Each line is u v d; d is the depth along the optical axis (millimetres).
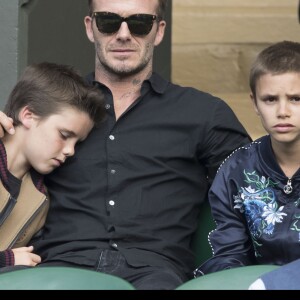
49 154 12391
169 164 12797
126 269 12102
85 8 16422
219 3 21625
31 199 12508
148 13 12875
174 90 13102
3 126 12312
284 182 11852
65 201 12648
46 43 15523
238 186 12156
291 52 11641
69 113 12367
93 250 12297
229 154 12914
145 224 12531
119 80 13031
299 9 16719
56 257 12266
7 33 14969
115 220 12461
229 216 12250
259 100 11734
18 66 14977
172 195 12734
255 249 12078
